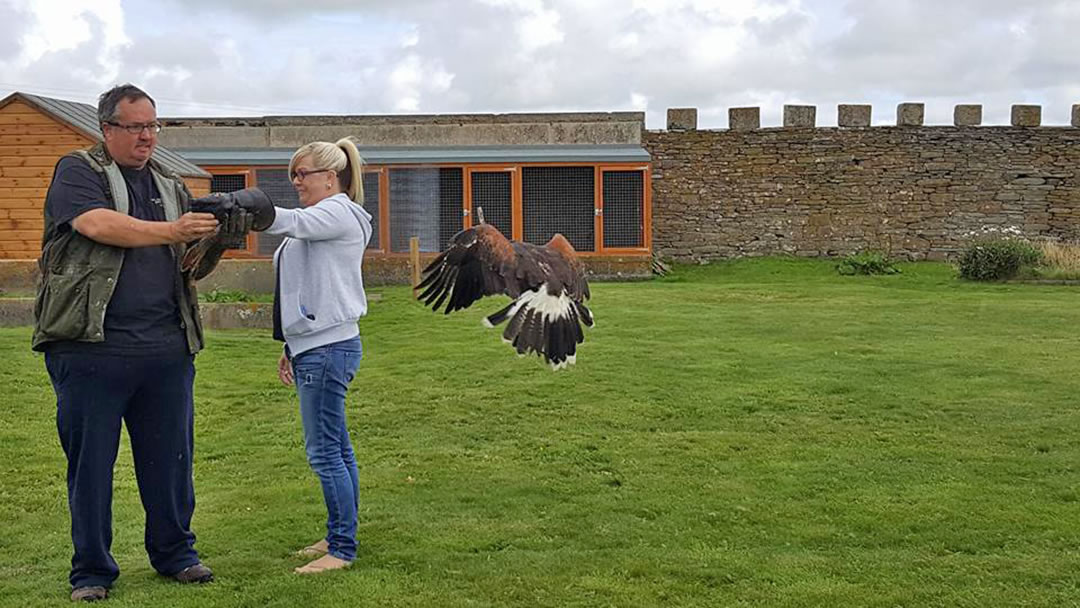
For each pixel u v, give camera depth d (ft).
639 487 24.59
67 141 65.31
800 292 66.59
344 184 19.01
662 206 94.38
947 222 93.45
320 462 18.79
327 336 18.29
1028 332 47.42
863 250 93.81
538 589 17.99
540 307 15.83
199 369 38.60
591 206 79.36
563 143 88.43
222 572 18.79
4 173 65.67
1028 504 23.06
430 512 22.67
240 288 59.26
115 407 16.93
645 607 17.29
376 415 31.73
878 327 48.96
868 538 21.04
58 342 16.57
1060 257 78.33
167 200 17.44
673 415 31.65
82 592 17.21
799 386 35.27
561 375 36.94
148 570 19.01
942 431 29.73
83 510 17.08
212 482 25.21
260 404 33.50
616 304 58.44
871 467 26.20
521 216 79.25
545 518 22.33
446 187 79.15
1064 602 17.42
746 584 18.30
